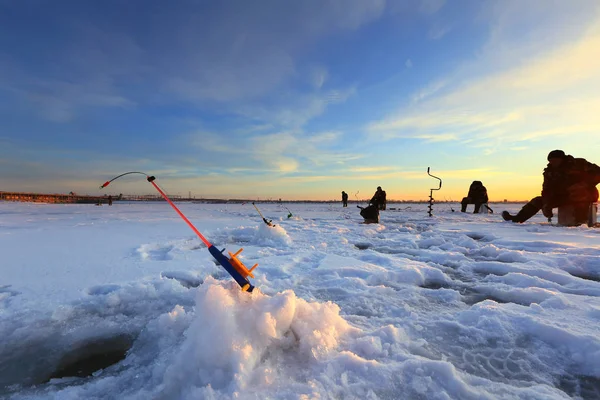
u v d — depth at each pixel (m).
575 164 10.56
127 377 1.83
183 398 1.57
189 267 4.33
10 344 2.26
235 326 1.79
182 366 1.72
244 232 8.41
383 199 25.80
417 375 1.70
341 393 1.56
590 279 3.96
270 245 6.50
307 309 2.17
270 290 3.36
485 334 2.30
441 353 2.05
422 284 3.78
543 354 2.04
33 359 2.08
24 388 1.79
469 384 1.69
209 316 1.81
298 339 2.01
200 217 15.47
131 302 3.04
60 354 2.14
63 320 2.64
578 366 1.92
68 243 6.33
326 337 1.96
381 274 3.87
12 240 6.71
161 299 3.11
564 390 1.70
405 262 4.66
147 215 16.81
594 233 8.34
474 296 3.33
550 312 2.67
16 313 2.75
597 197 10.14
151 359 2.03
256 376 1.64
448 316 2.64
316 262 4.83
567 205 10.62
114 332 2.43
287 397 1.49
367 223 12.23
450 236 7.83
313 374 1.70
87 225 10.29
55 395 1.68
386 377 1.67
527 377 1.81
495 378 1.80
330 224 11.85
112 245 6.10
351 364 1.76
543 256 5.06
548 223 11.79
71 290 3.34
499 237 7.59
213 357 1.69
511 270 4.25
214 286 1.95
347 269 4.16
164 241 6.70
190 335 1.85
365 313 2.73
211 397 1.46
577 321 2.46
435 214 19.86
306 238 7.62
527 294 3.19
